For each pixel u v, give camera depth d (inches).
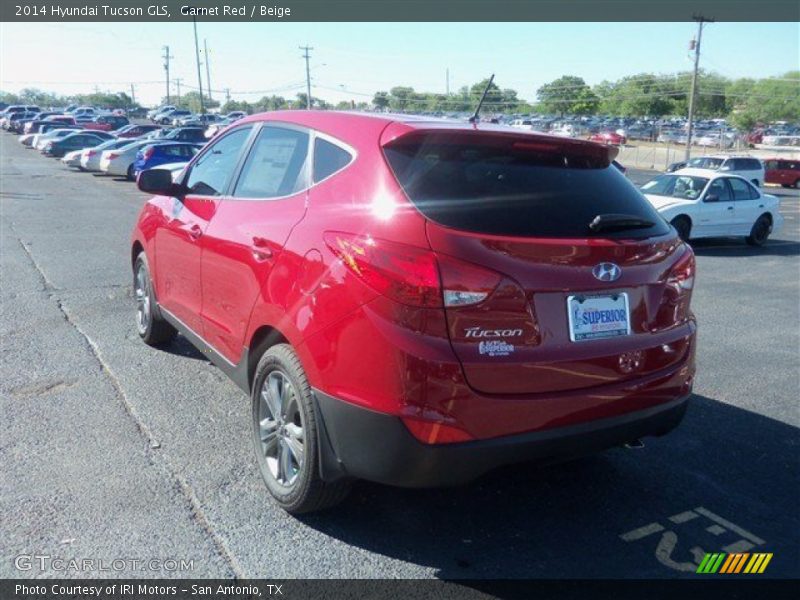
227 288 166.2
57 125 1943.9
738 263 531.8
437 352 115.8
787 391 231.3
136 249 246.5
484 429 119.2
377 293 118.4
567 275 125.0
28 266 379.6
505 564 131.5
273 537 136.1
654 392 136.6
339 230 128.9
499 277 118.9
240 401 199.2
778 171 1676.9
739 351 278.4
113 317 279.6
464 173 130.0
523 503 153.3
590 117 4350.4
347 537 137.6
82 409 190.1
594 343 128.5
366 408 119.9
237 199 172.7
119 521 138.5
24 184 924.0
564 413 125.1
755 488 164.2
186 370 222.2
